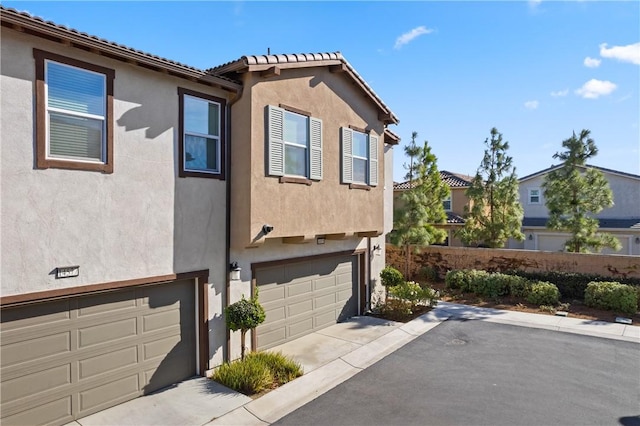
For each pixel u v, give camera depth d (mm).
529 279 16656
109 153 6988
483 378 8680
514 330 12281
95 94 6855
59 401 6508
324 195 10883
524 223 29000
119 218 7145
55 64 6348
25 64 6004
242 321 8438
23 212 5961
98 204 6844
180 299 8367
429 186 21125
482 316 13875
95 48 6582
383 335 11617
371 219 12820
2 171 5746
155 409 7137
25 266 5977
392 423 6789
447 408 7312
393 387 8250
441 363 9602
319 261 12266
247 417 6961
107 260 6965
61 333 6543
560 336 11664
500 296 16391
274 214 9336
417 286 14898
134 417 6840
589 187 17906
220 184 8945
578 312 14172
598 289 14469
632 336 11539
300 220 10055
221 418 6887
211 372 8641
